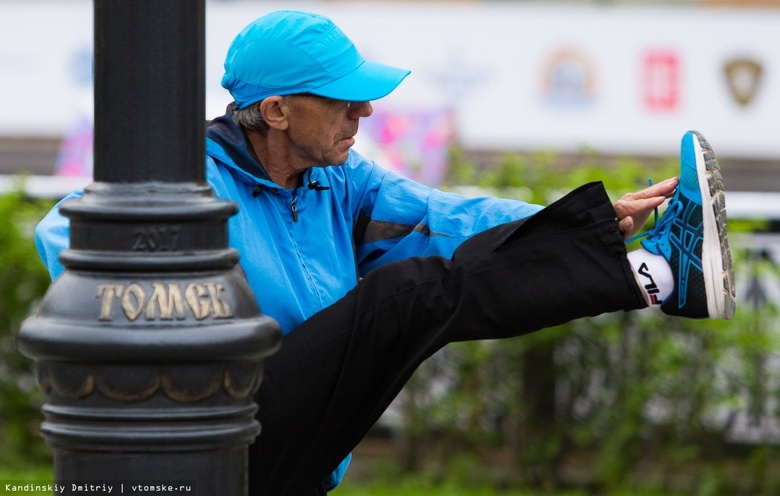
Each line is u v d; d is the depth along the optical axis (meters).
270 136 11.18
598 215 11.07
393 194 12.45
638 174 23.30
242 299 8.28
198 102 8.31
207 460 8.08
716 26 40.66
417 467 24.09
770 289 22.55
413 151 28.02
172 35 8.18
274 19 10.99
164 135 8.19
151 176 8.18
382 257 12.48
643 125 40.50
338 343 10.91
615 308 11.18
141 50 8.13
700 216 11.27
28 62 40.78
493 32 40.22
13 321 24.36
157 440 7.93
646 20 40.66
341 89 10.82
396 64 39.91
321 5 40.12
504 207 12.21
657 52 40.53
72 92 40.72
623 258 11.08
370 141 27.03
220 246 8.34
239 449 8.30
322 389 10.90
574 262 11.06
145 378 7.93
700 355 22.48
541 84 40.28
